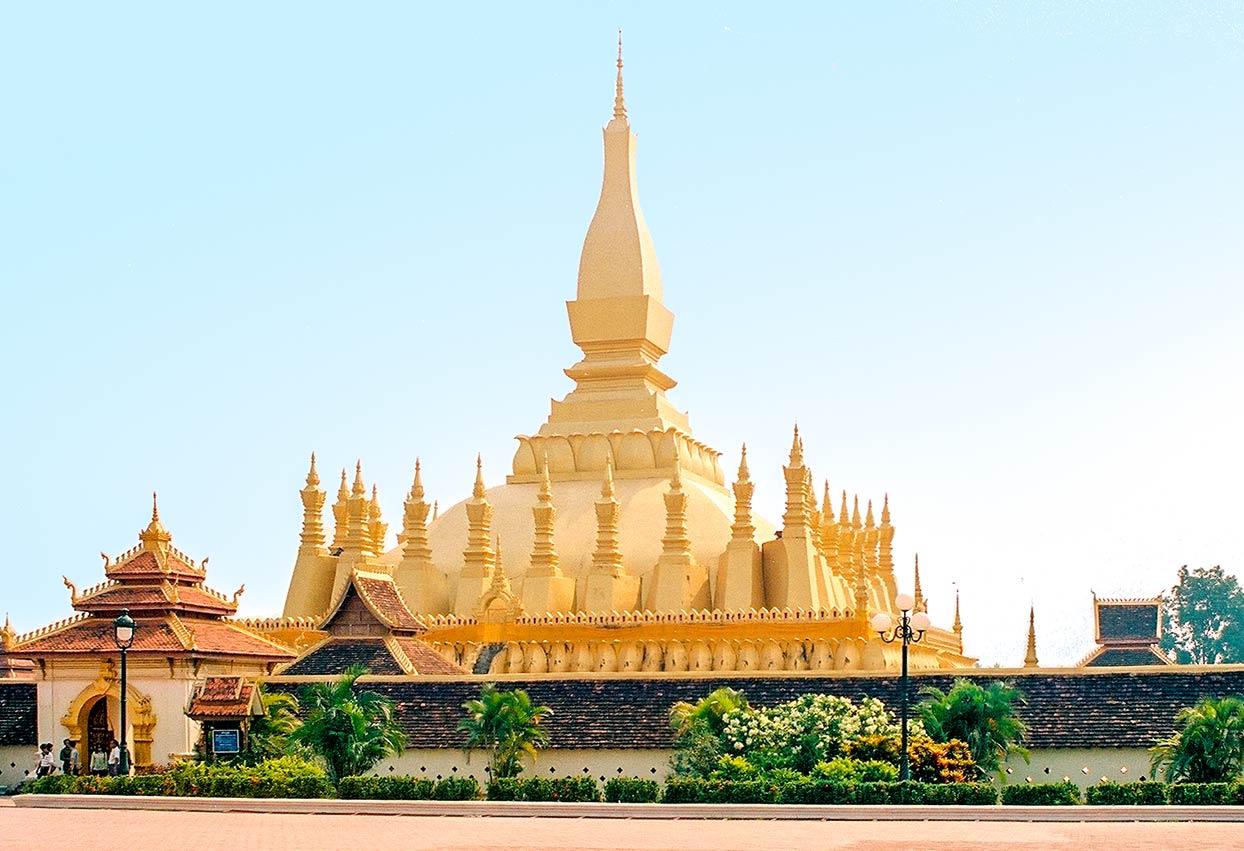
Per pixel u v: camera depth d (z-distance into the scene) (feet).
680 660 264.11
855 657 257.34
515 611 272.51
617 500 300.40
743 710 197.06
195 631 211.00
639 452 307.37
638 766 201.67
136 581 212.23
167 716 205.46
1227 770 179.32
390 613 240.32
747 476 285.23
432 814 174.29
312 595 297.12
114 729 208.95
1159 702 195.72
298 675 223.71
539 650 268.82
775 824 160.15
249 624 274.57
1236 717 179.42
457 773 203.82
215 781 182.29
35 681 217.97
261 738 198.39
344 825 157.79
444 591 292.20
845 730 190.90
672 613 265.95
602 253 320.91
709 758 191.93
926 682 204.74
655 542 292.40
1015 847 134.72
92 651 205.77
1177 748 182.80
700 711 196.85
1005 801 172.45
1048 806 167.53
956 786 173.06
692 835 146.92
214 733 197.67
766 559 287.07
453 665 250.37
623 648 266.77
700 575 283.79
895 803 172.45
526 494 309.01
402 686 214.69
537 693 211.41
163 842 138.21
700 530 296.30
